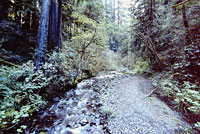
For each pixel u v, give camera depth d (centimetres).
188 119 254
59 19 572
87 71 712
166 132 198
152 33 609
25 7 738
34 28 812
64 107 336
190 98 283
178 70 404
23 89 293
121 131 210
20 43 635
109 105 319
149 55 662
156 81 491
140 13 709
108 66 955
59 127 243
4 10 700
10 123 232
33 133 222
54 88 410
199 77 337
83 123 253
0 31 577
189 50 368
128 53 1132
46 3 419
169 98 344
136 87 447
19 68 355
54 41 555
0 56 487
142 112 263
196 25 362
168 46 548
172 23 447
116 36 1784
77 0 839
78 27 973
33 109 302
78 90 475
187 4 338
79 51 686
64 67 469
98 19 1090
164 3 628
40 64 400
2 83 280
